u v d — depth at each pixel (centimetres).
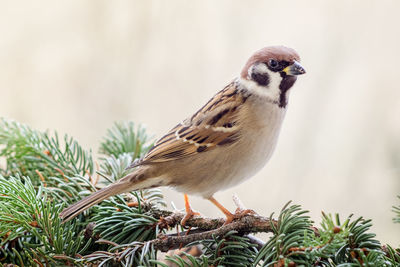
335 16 1462
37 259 472
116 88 1438
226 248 480
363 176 1213
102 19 1493
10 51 1470
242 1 1501
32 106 1415
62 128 1395
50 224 486
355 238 438
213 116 650
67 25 1496
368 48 1421
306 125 1349
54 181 609
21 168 645
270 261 446
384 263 426
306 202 1206
